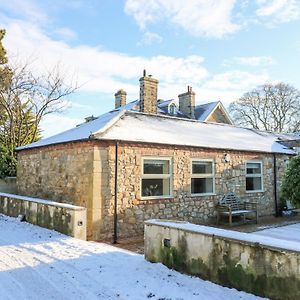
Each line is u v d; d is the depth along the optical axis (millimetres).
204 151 11766
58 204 9023
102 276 5309
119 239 9211
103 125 10531
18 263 6031
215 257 4922
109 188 9336
